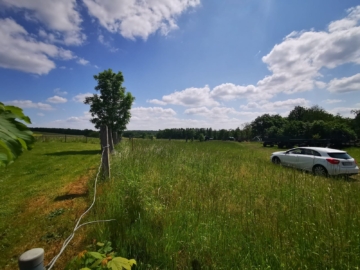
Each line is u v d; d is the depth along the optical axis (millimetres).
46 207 4402
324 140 21922
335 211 3561
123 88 20062
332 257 2465
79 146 22266
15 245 3057
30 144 989
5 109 1018
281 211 3771
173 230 2910
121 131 19797
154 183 5102
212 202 4035
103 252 2189
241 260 2473
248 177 6637
